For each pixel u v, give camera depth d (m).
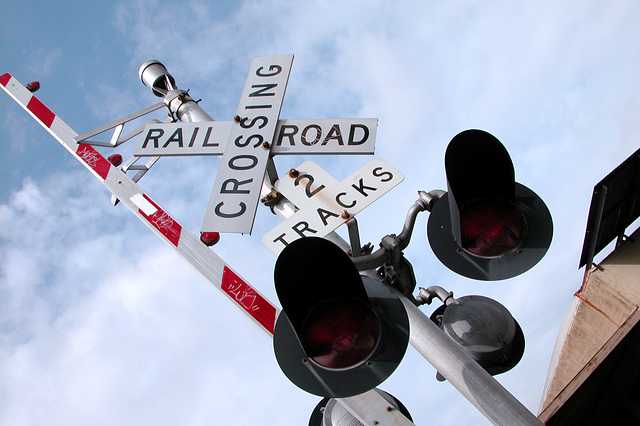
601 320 6.95
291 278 2.39
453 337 3.36
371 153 3.19
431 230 2.95
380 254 2.88
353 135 3.25
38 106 4.98
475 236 2.74
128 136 4.38
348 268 2.40
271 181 3.45
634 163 6.03
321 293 2.46
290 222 3.08
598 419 5.03
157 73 4.49
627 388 4.88
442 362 2.83
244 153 3.30
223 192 3.18
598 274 6.84
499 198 2.73
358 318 2.46
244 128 3.40
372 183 3.08
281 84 3.53
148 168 4.48
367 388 2.35
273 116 3.40
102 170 4.52
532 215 2.74
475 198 2.74
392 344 2.42
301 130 3.33
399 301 2.53
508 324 3.41
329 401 3.62
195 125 3.52
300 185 3.20
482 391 2.71
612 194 6.17
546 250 2.67
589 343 7.14
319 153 3.24
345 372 2.40
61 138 4.75
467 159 2.65
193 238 3.98
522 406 2.67
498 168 2.66
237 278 3.81
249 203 3.10
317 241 2.34
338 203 3.05
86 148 4.65
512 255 2.71
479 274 2.75
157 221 4.14
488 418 2.70
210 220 3.11
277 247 3.01
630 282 6.65
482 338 3.32
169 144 3.49
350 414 3.47
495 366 3.34
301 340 2.42
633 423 4.96
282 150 3.29
